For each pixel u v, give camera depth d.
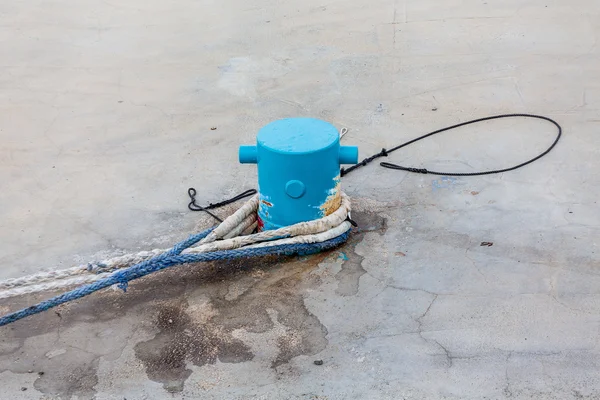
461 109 5.07
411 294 3.89
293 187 3.96
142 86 5.51
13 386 3.62
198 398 3.56
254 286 3.97
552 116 4.93
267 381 3.60
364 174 4.60
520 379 3.55
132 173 4.71
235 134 4.99
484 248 4.09
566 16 6.01
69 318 3.87
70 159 4.83
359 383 3.57
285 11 6.61
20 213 4.45
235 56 5.82
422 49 5.74
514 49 5.64
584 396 3.49
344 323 3.79
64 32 6.31
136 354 3.71
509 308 3.80
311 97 5.29
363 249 4.12
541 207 4.29
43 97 5.41
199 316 3.85
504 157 4.64
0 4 6.97
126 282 3.80
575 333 3.69
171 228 4.32
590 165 4.53
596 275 3.92
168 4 6.93
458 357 3.63
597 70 5.33
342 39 5.95
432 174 4.56
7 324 3.79
